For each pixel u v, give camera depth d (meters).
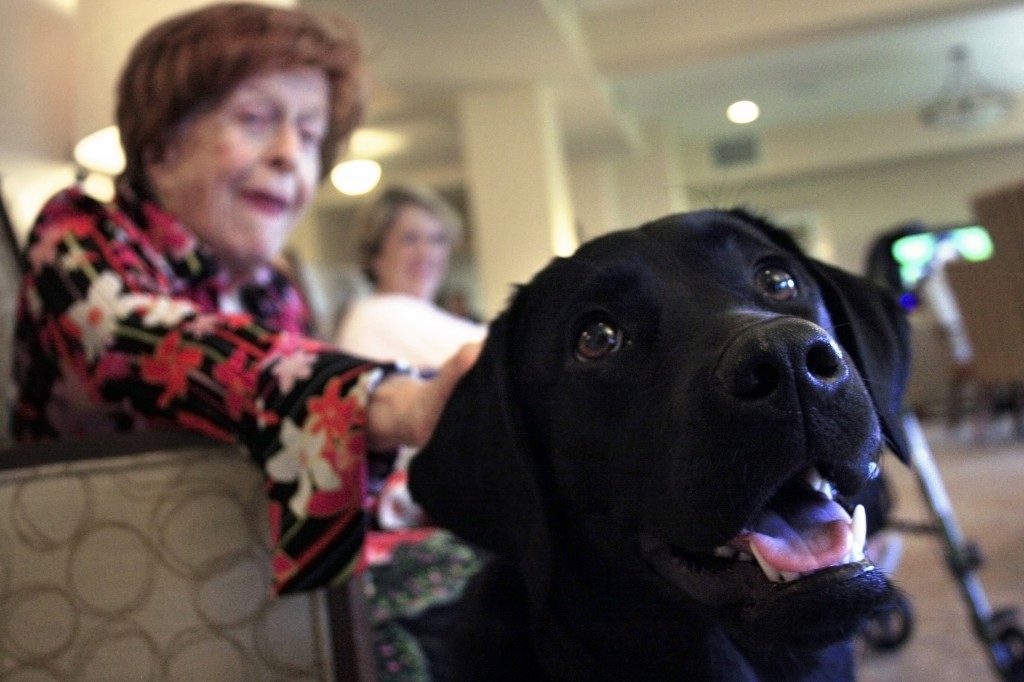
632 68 6.95
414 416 0.99
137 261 1.18
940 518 2.17
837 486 0.79
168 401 1.02
